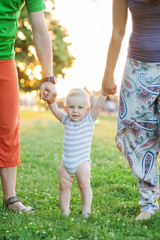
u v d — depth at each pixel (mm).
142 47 2979
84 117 3207
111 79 3133
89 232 2779
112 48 3086
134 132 3158
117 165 6188
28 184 4734
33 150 8172
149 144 3164
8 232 2828
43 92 3318
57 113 3322
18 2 3074
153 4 2795
